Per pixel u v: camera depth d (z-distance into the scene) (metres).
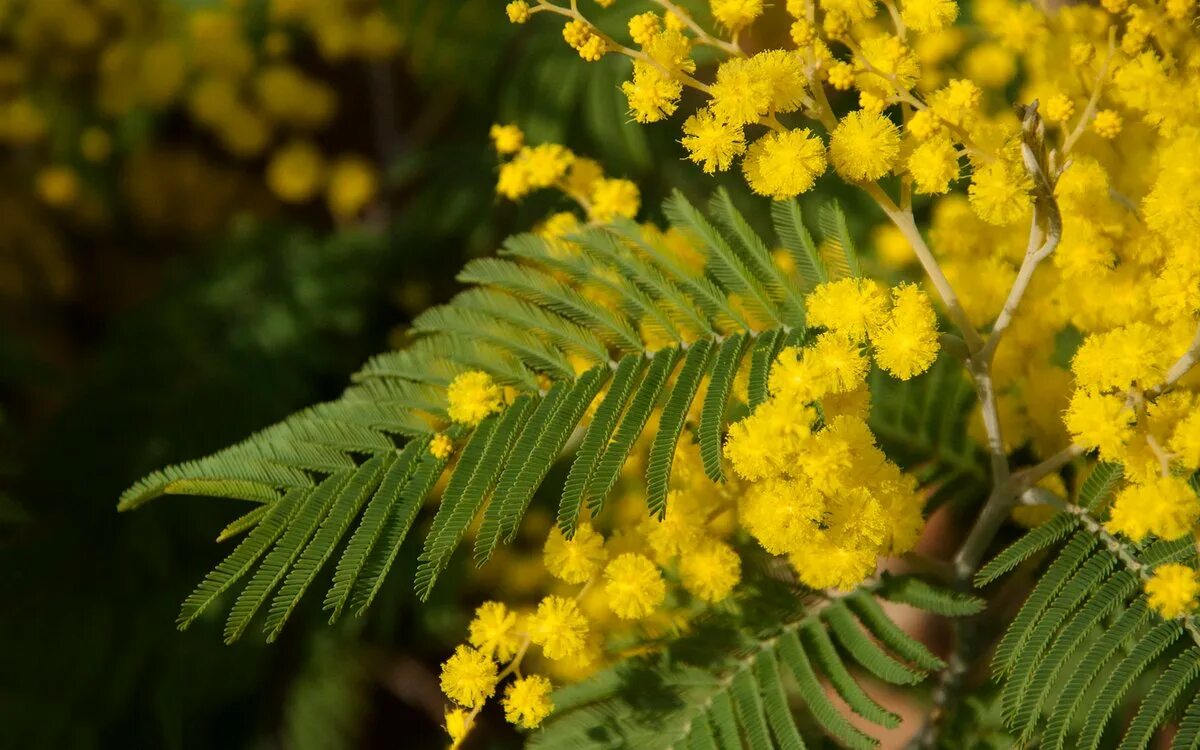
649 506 0.31
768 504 0.31
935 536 0.36
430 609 0.40
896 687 0.36
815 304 0.31
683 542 0.32
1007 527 0.36
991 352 0.32
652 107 0.31
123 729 0.40
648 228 0.33
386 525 0.31
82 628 0.40
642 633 0.33
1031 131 0.30
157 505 0.41
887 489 0.31
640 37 0.31
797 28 0.31
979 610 0.33
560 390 0.31
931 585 0.34
